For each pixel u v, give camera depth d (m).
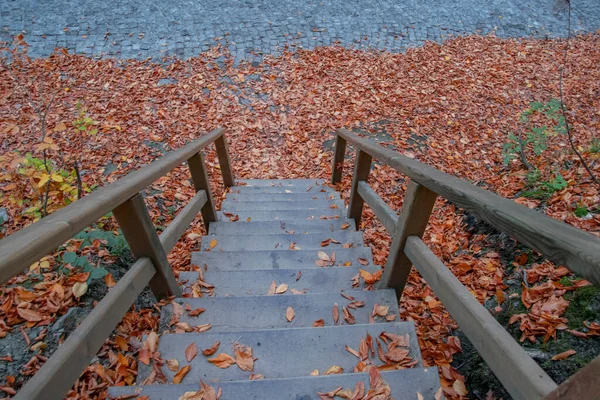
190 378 1.59
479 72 7.34
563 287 2.09
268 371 1.62
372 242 3.55
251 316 1.99
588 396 0.62
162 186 4.43
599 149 3.96
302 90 6.90
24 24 7.47
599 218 2.73
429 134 5.89
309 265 2.69
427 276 1.59
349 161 5.55
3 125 5.35
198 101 6.45
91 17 7.91
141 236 1.71
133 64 7.03
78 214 1.06
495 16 9.00
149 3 8.48
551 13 9.06
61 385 1.11
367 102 6.67
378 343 1.69
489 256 2.84
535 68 7.38
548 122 5.62
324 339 1.73
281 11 8.67
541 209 3.10
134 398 1.40
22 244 0.81
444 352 2.08
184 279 2.39
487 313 1.20
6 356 1.79
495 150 5.36
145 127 5.77
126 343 1.89
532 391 0.91
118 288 1.49
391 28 8.46
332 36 8.15
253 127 6.12
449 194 1.32
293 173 5.43
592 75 7.03
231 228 3.40
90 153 5.02
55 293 2.09
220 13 8.44
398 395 1.43
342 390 1.42
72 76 6.59
